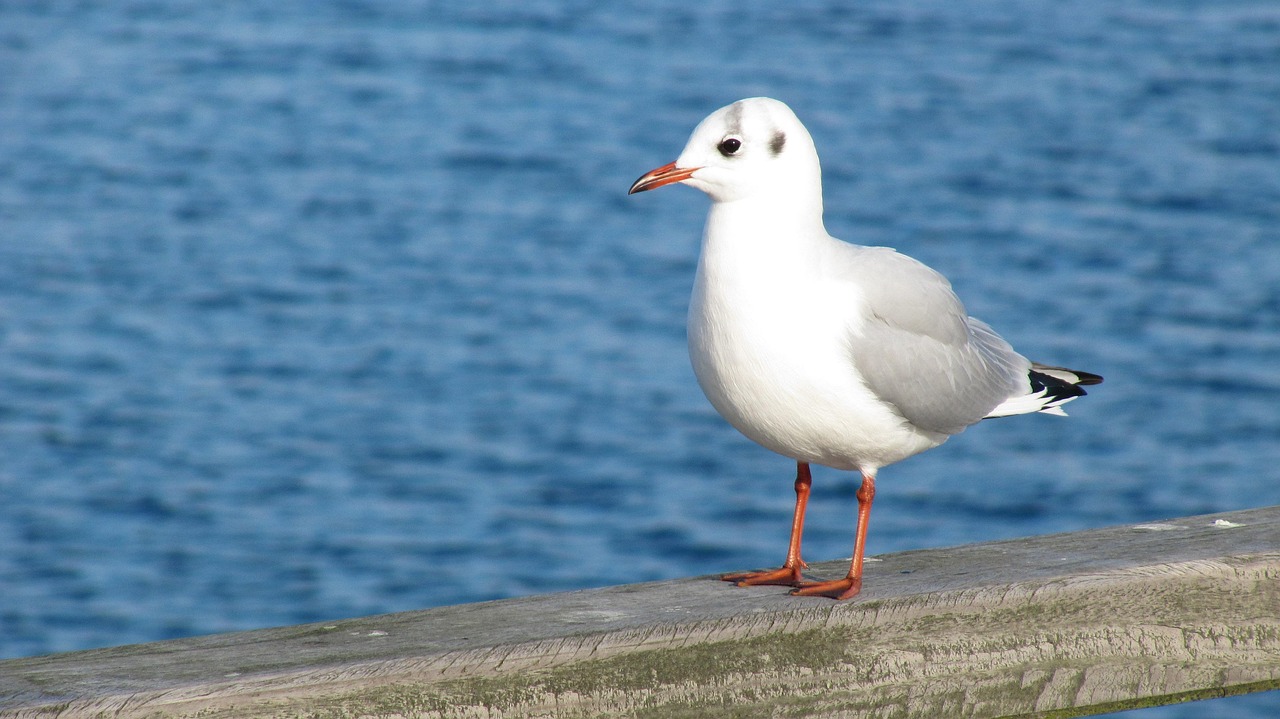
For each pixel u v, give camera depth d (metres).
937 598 4.18
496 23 40.62
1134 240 24.62
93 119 31.98
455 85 34.53
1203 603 4.40
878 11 41.12
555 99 33.16
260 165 29.14
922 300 5.56
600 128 30.94
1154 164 28.34
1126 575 4.33
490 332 21.44
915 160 28.64
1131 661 4.36
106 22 40.72
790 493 17.52
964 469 18.38
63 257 24.14
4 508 16.84
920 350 5.50
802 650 4.06
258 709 3.58
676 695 3.94
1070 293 22.50
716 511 17.03
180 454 18.12
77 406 19.22
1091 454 18.53
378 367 20.44
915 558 4.96
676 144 29.66
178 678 3.64
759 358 5.09
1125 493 17.53
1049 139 29.89
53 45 38.16
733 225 5.08
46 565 15.79
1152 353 20.69
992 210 26.02
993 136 30.08
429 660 3.71
